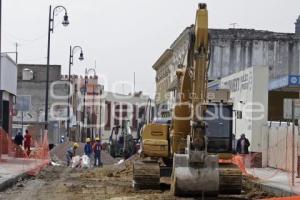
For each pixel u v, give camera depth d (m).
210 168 24.45
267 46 82.06
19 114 79.12
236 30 82.19
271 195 27.48
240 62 81.81
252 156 46.75
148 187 27.92
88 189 29.25
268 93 51.78
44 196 26.11
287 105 30.25
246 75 51.31
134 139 70.44
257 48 82.00
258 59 81.88
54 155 59.62
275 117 53.84
